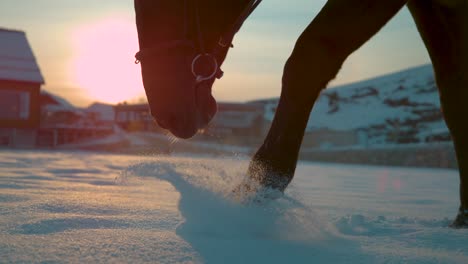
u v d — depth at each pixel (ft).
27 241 5.10
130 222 6.64
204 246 5.13
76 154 48.83
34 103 82.17
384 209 11.64
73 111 112.27
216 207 6.09
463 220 8.12
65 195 10.08
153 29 6.34
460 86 8.02
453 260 4.94
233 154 7.25
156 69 6.20
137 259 4.50
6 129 81.41
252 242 5.44
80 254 4.60
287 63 6.56
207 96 6.33
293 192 6.55
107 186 13.44
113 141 89.56
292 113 6.40
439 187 22.99
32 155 40.16
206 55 6.28
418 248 5.62
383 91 179.42
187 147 81.41
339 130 135.54
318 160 78.48
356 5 6.43
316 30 6.49
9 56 82.84
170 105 6.13
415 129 129.90
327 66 6.45
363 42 6.61
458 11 7.59
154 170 6.79
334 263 4.73
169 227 6.33
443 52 8.05
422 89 172.14
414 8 8.01
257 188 6.23
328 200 13.29
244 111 129.70
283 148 6.36
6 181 13.41
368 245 5.70
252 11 6.61
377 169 49.80
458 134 8.19
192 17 6.36
